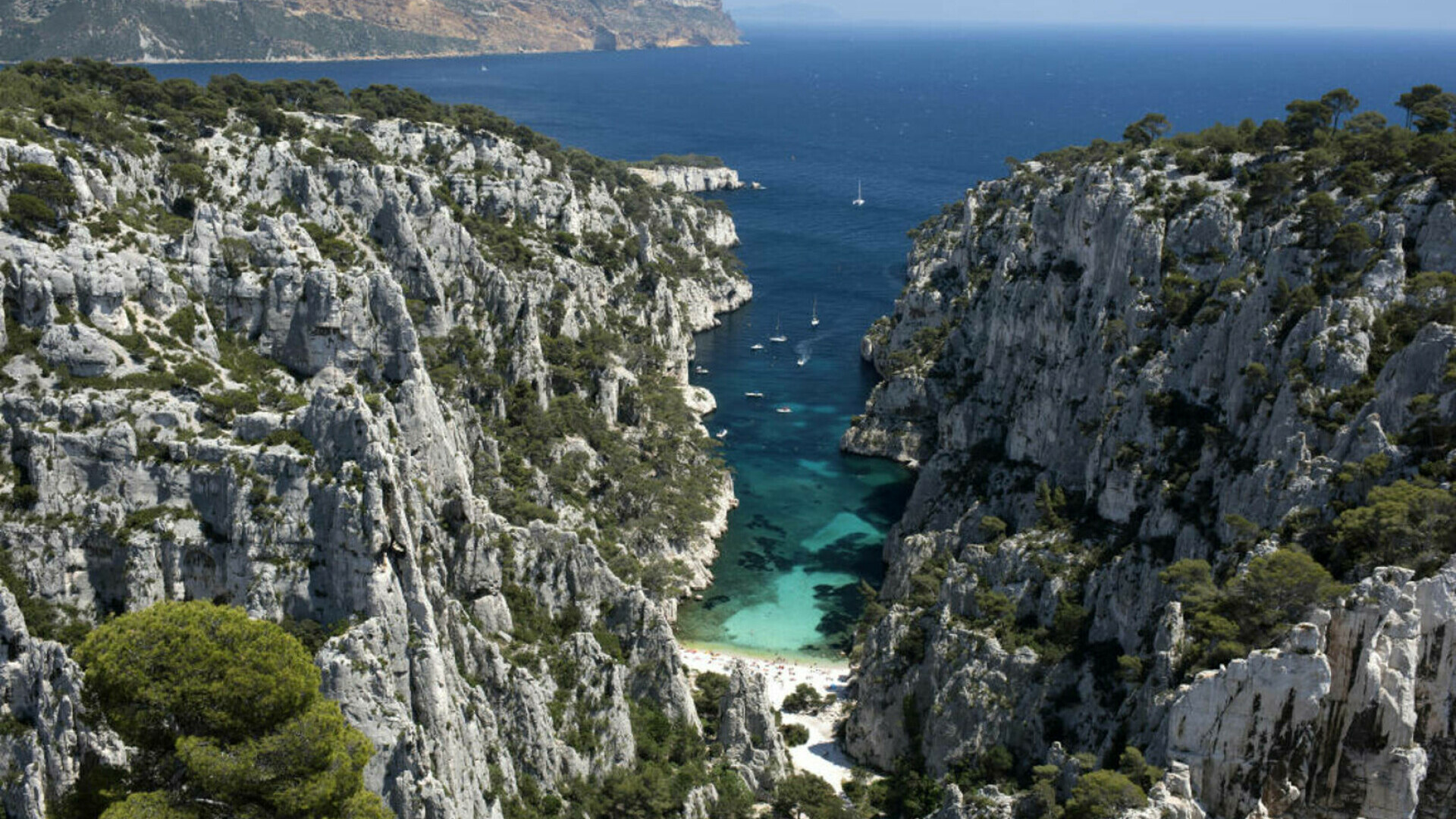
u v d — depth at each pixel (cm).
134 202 12669
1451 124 13850
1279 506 9988
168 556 8700
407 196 16275
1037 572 11931
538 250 19775
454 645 9419
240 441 8944
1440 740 8088
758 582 16200
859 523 18050
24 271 9112
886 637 12250
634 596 11500
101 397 8925
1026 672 10838
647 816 9612
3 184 9744
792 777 10606
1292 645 7988
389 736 7838
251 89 18638
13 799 7231
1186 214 13525
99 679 6400
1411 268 11238
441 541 10175
